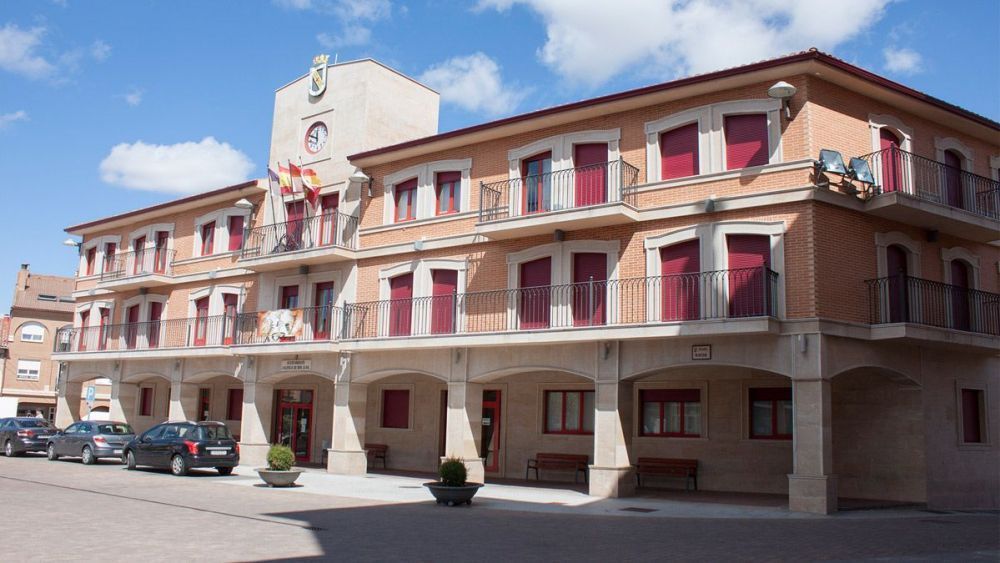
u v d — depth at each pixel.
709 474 19.19
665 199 17.91
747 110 17.17
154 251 30.58
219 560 8.98
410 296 22.30
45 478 18.97
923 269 17.95
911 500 17.05
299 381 27.42
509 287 20.16
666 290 17.61
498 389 22.67
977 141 20.00
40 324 51.69
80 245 34.59
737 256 16.91
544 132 20.14
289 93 27.06
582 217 18.05
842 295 16.12
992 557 9.94
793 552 10.29
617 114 19.05
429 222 22.09
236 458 21.14
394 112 25.59
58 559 8.86
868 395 17.94
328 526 11.98
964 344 16.98
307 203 25.25
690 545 10.84
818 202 16.14
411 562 9.15
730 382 19.31
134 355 28.94
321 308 24.36
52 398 51.25
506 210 20.38
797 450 15.33
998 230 18.12
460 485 15.58
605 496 17.23
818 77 16.72
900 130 18.06
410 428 24.23
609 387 17.66
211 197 28.16
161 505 14.12
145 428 32.69
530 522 13.16
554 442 21.39
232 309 27.50
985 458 18.33
